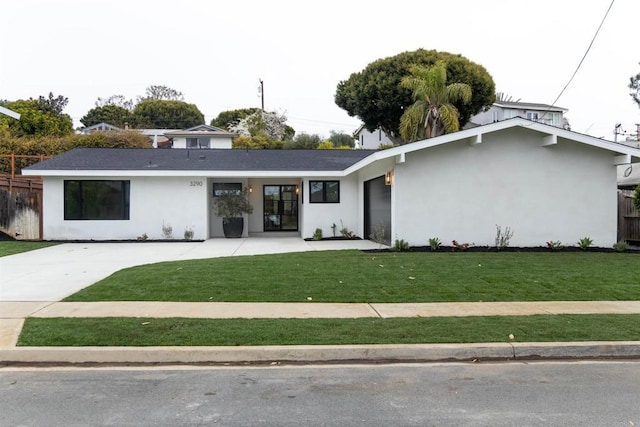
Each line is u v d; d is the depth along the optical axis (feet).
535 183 46.57
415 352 18.16
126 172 56.08
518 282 29.91
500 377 16.33
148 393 14.76
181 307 23.94
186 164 60.34
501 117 139.95
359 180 61.67
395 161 45.47
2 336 19.15
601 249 45.70
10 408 13.58
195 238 58.70
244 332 19.72
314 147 136.87
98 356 17.57
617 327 20.76
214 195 65.16
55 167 55.77
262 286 28.40
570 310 23.88
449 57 108.68
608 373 16.75
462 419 12.94
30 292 27.30
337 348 18.04
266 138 146.92
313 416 13.11
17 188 57.36
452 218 46.11
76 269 35.24
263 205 71.26
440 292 27.35
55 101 147.64
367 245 52.11
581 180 46.91
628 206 51.88
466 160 46.09
